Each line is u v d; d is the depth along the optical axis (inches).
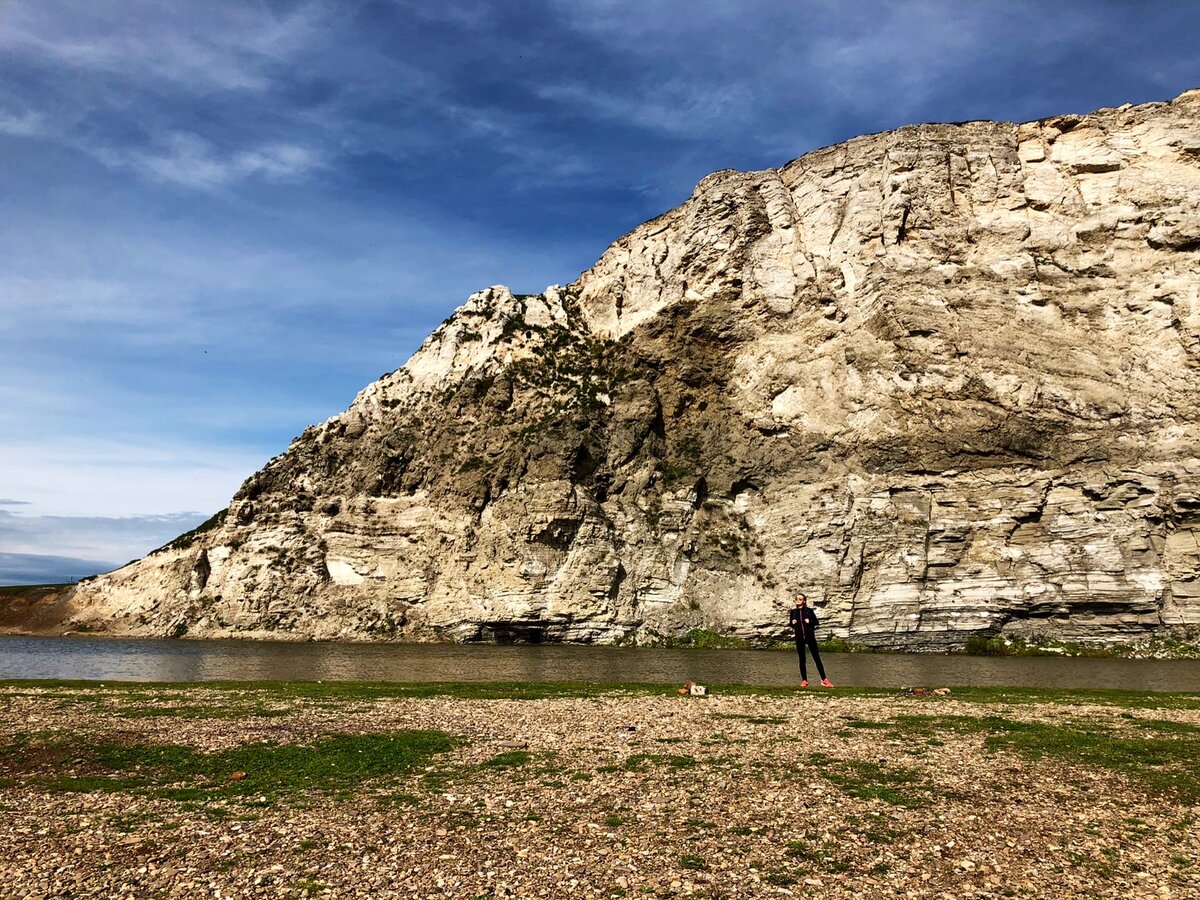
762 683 1579.7
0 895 422.0
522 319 4379.9
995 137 3496.6
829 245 3634.4
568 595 3174.2
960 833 518.6
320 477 4052.7
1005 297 3139.8
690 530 3292.3
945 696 1195.9
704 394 3690.9
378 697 1207.6
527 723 928.3
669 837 512.1
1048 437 2822.3
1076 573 2628.0
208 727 906.1
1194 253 3021.7
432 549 3506.4
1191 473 2608.3
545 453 3459.6
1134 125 3358.8
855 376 3208.7
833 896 422.9
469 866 464.8
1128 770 675.4
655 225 4379.9
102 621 3764.8
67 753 764.6
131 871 458.6
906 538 2847.0
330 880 445.1
